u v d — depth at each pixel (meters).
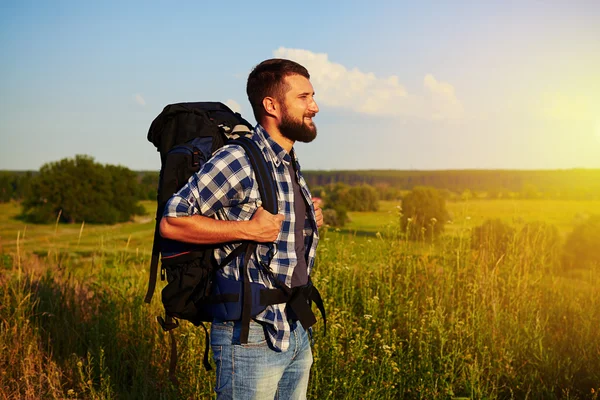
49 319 4.82
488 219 6.15
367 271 5.45
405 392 3.85
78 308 5.10
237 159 2.26
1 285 5.23
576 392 3.88
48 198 62.53
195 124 2.42
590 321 4.62
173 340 2.61
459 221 6.16
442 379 3.66
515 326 4.46
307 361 2.54
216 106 2.60
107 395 3.61
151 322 4.66
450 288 5.16
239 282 2.26
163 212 2.23
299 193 2.47
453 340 4.11
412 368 3.87
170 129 2.43
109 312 4.60
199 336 4.18
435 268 5.58
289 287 2.31
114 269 5.93
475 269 5.42
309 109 2.39
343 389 3.57
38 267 6.18
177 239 2.21
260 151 2.32
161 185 2.34
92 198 63.66
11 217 63.97
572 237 10.43
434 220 5.91
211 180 2.21
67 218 62.81
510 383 3.88
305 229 2.51
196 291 2.33
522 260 5.77
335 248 5.77
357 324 4.45
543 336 4.38
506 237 5.95
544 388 3.79
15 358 4.13
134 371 4.18
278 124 2.39
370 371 3.70
